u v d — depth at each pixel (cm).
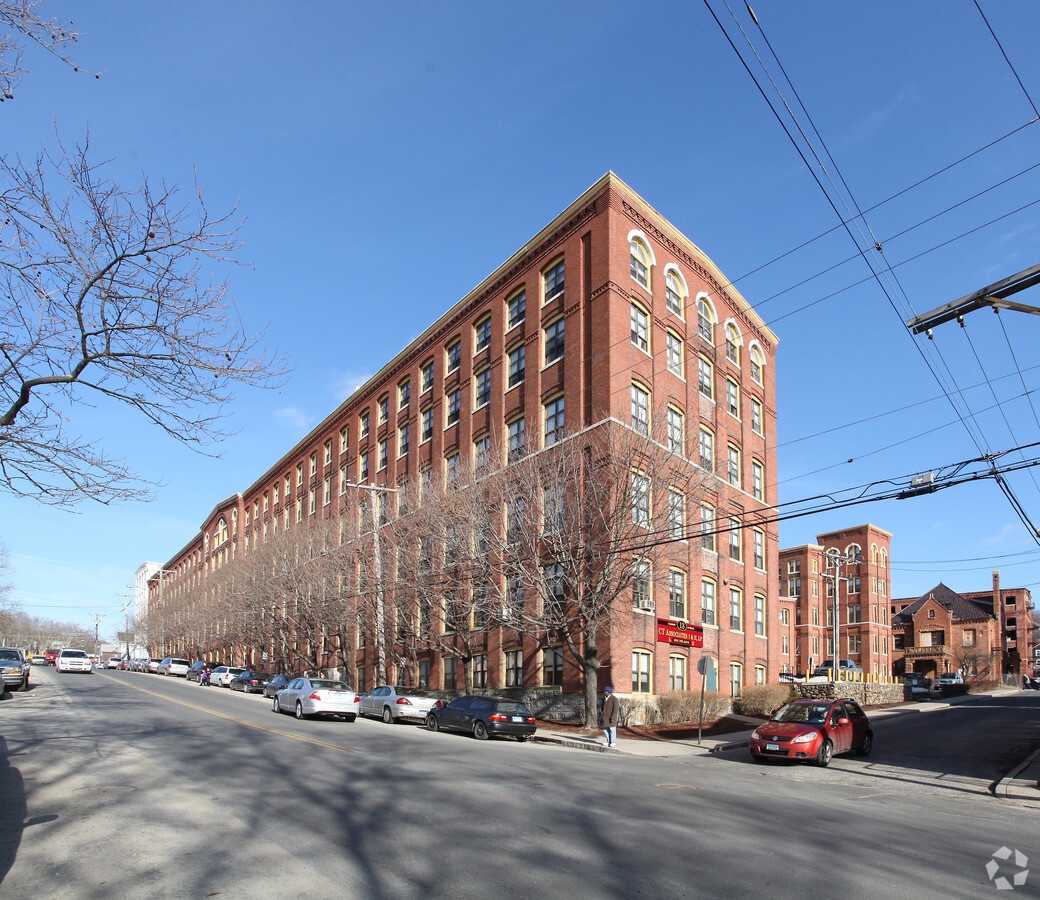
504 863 759
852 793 1440
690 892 692
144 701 2856
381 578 3541
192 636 7706
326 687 2766
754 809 1133
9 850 776
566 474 2591
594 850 820
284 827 877
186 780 1161
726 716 3147
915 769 1880
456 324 4053
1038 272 1315
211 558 8375
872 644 7025
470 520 2872
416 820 930
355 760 1447
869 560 7175
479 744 2069
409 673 3997
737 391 4000
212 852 773
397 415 4597
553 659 3064
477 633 3491
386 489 3631
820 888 720
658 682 3020
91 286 1012
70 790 1070
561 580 2670
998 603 8712
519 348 3525
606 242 3120
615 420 2795
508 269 3653
